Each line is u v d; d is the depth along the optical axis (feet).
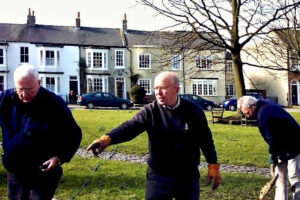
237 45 62.80
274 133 16.60
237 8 60.90
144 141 40.60
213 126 59.93
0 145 37.04
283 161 17.48
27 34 135.64
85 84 138.21
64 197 20.16
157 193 12.57
